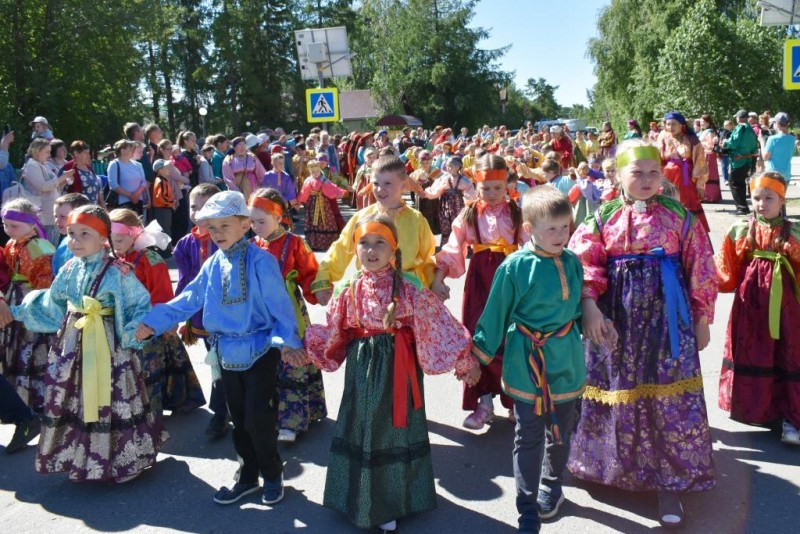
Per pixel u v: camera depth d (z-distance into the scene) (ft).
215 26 148.77
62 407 12.73
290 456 14.12
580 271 11.07
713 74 80.69
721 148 48.24
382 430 11.01
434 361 10.94
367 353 11.08
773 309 13.74
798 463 13.16
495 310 11.05
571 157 56.70
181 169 36.70
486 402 15.07
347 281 11.27
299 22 163.94
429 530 11.37
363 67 178.19
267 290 11.70
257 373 11.79
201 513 12.11
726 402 14.67
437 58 176.96
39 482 13.39
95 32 84.84
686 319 11.30
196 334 15.02
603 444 11.71
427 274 14.19
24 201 15.81
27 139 71.87
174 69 148.15
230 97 153.89
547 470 11.55
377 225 10.83
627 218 11.50
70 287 12.87
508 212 14.71
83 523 11.89
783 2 41.70
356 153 59.26
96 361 12.59
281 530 11.51
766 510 11.63
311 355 11.38
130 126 33.45
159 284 14.58
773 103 81.87
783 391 14.03
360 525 10.98
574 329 11.12
